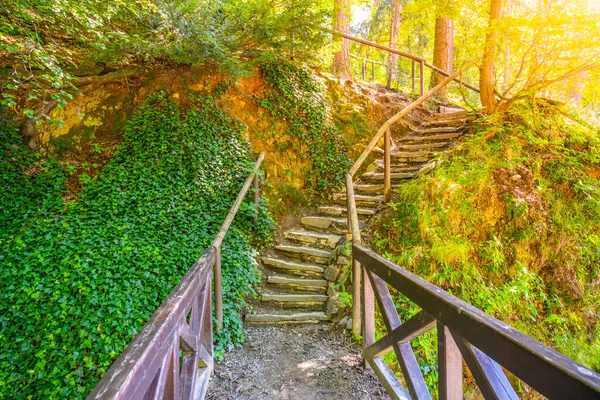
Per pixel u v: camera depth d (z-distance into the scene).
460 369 1.38
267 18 4.70
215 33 4.56
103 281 3.28
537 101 4.74
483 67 4.89
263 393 2.24
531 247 3.93
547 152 4.46
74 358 2.87
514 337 1.00
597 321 3.80
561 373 0.82
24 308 3.09
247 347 2.85
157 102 5.08
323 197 5.37
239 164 4.92
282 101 5.66
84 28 3.65
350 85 6.69
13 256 3.40
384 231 3.88
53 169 4.45
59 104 3.10
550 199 4.14
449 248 3.49
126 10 3.93
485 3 4.64
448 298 1.38
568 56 4.11
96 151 4.77
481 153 4.29
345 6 6.97
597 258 4.04
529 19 3.94
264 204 4.82
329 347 2.83
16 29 3.21
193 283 1.79
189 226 4.12
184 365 1.70
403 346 1.84
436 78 8.09
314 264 3.92
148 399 1.15
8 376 2.83
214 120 5.14
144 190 4.27
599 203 4.03
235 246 4.03
